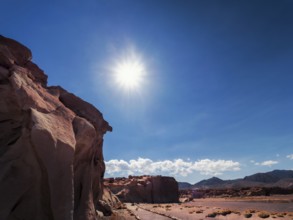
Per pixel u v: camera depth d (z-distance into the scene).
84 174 16.61
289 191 138.50
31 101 12.13
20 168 10.88
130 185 100.19
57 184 11.44
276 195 130.62
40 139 11.16
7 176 10.41
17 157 10.90
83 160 16.55
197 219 35.03
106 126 25.17
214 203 84.50
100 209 28.73
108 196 48.12
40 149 11.11
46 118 12.35
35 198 11.20
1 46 12.73
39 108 12.52
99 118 22.92
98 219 23.08
